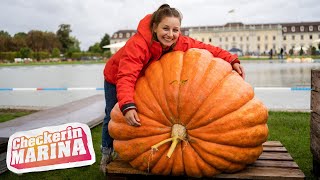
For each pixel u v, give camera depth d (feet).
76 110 20.10
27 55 229.04
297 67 90.38
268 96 32.65
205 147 8.58
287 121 19.62
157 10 9.67
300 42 403.13
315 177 11.44
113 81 10.80
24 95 36.88
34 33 271.28
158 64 9.53
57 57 254.68
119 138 9.32
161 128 8.79
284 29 406.82
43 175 12.31
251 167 9.48
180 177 9.59
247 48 385.29
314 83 11.13
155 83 9.08
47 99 33.53
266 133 9.07
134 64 9.27
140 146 8.91
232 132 8.54
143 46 9.48
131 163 9.38
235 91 8.80
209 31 385.50
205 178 9.20
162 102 8.79
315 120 11.17
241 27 383.86
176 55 9.51
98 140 16.47
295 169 9.30
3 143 12.50
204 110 8.55
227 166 8.78
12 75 75.20
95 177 12.04
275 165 9.61
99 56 276.21
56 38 301.63
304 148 14.89
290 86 41.19
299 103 28.07
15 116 22.95
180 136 8.59
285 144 15.47
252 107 8.83
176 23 9.59
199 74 8.89
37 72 87.35
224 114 8.58
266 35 383.65
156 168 9.02
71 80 57.98
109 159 11.16
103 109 20.42
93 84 49.73
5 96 36.14
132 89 9.05
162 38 9.61
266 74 63.46
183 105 8.59
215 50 10.96
